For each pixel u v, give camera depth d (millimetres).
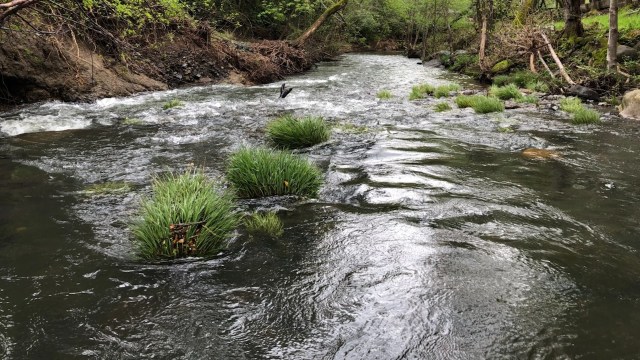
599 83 12703
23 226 4215
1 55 9578
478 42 24625
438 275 3346
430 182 5504
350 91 14273
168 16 11891
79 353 2537
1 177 5586
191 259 3621
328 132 7848
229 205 4215
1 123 8211
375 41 36438
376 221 4344
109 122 8914
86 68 11414
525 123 9188
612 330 2756
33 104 10008
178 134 8086
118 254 3711
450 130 8547
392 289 3170
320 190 5293
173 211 3709
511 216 4484
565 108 10445
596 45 15367
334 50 29422
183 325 2801
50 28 10398
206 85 14852
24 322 2803
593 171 6004
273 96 13000
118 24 12156
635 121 9359
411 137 7930
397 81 17125
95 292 3146
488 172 5938
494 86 14195
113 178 5668
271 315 2906
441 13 30406
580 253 3742
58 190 5195
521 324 2795
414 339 2656
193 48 15742
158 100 11648
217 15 21078
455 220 4367
